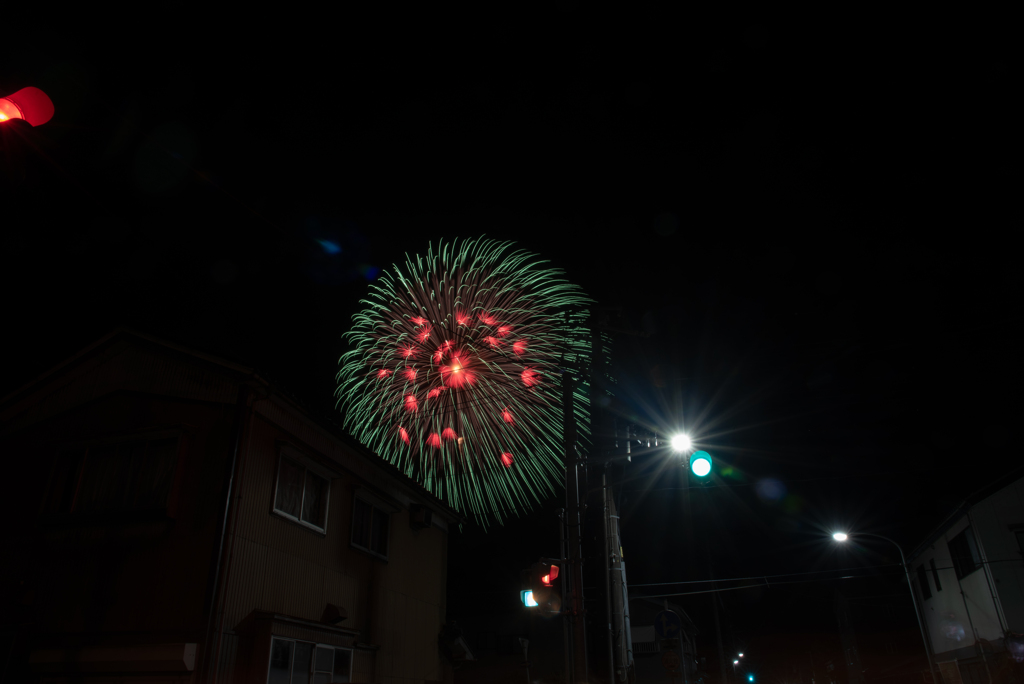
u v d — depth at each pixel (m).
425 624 17.48
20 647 10.44
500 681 27.81
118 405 12.29
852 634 45.16
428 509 18.23
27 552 11.42
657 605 32.19
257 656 10.48
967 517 21.47
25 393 12.88
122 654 9.84
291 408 12.52
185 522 10.73
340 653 13.01
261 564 11.27
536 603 11.12
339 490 14.20
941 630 28.11
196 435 11.47
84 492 11.69
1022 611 19.38
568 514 11.38
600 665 11.70
